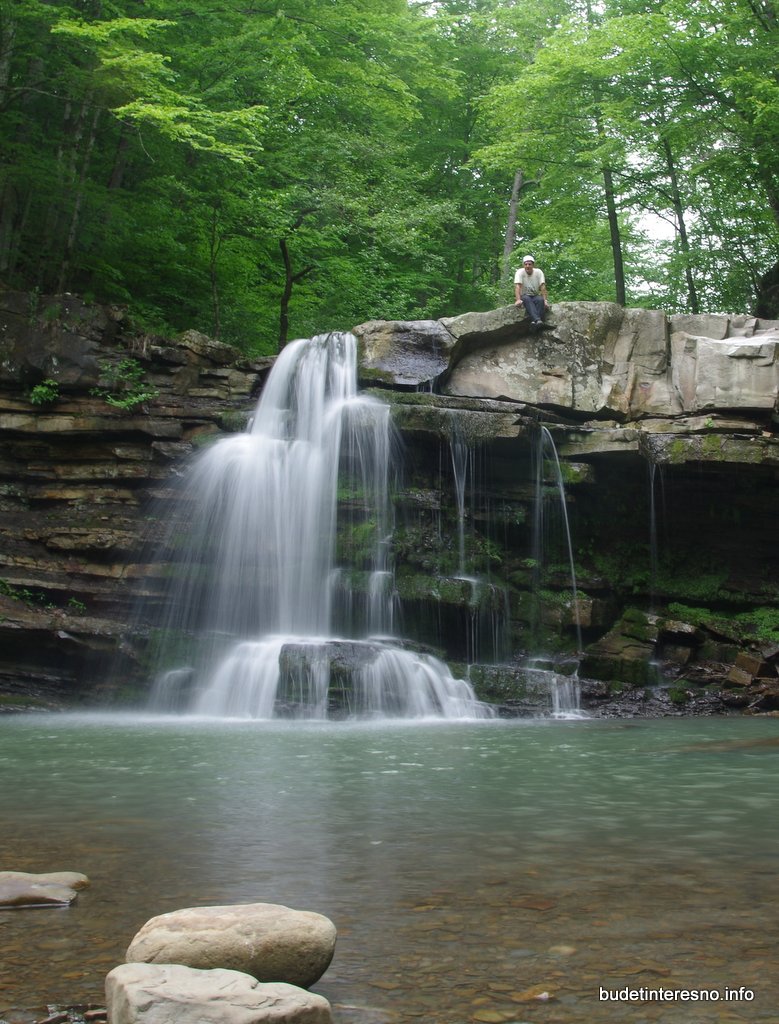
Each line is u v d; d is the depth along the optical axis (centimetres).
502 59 3338
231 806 633
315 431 1672
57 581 1573
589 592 1702
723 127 2262
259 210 2280
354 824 573
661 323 1800
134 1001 247
